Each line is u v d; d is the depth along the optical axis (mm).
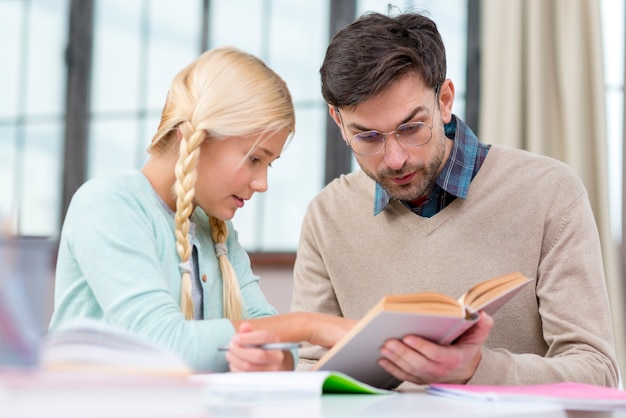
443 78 1795
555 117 3480
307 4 4078
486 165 1970
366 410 958
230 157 1524
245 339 1267
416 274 1941
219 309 1658
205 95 1520
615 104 3490
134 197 1506
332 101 1769
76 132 4344
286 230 4027
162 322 1334
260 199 4066
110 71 4387
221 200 1560
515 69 3490
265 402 1021
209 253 1675
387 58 1672
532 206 1897
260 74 1562
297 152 4035
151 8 4348
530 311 1867
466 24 3777
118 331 819
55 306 1504
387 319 1165
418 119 1729
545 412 1041
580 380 1554
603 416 1096
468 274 1896
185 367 804
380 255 1994
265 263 3822
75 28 4383
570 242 1839
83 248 1418
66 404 695
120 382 712
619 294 3238
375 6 3939
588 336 1708
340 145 3947
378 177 1806
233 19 4207
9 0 4508
